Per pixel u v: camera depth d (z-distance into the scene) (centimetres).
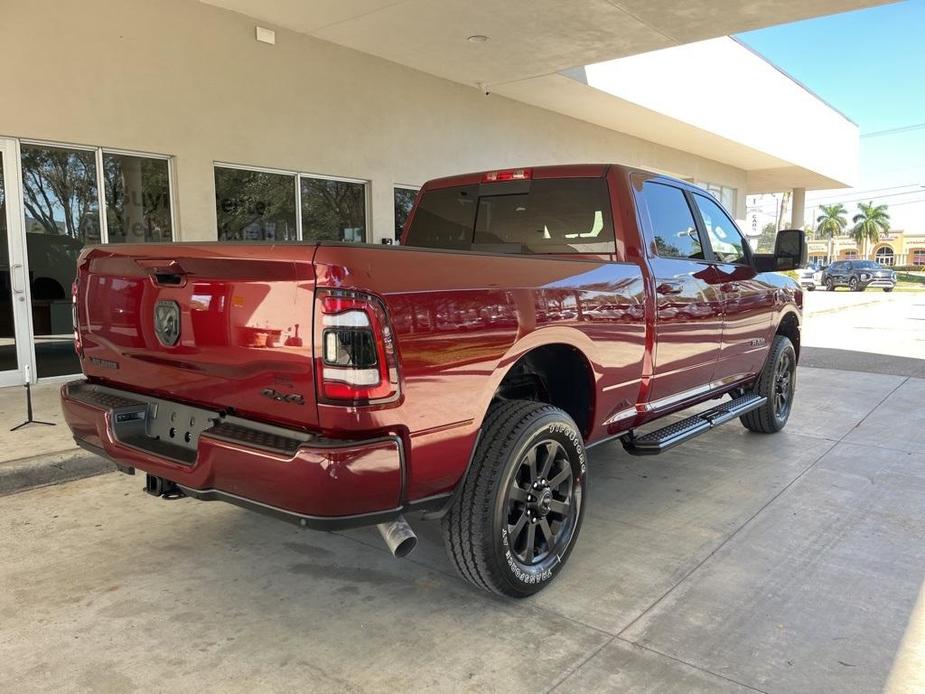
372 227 1084
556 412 320
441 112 1188
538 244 432
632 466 529
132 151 801
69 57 733
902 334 1515
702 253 486
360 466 236
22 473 475
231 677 256
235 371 264
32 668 261
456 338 265
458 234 473
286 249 242
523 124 1377
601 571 346
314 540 387
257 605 312
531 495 312
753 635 286
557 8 873
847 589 327
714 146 1903
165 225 843
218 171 895
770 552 370
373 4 845
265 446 244
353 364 233
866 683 254
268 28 905
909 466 527
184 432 293
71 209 769
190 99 836
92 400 324
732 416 507
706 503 446
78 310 350
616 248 399
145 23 788
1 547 375
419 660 267
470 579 303
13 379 746
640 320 382
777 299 588
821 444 593
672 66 1495
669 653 273
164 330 289
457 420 269
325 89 991
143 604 312
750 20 925
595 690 249
